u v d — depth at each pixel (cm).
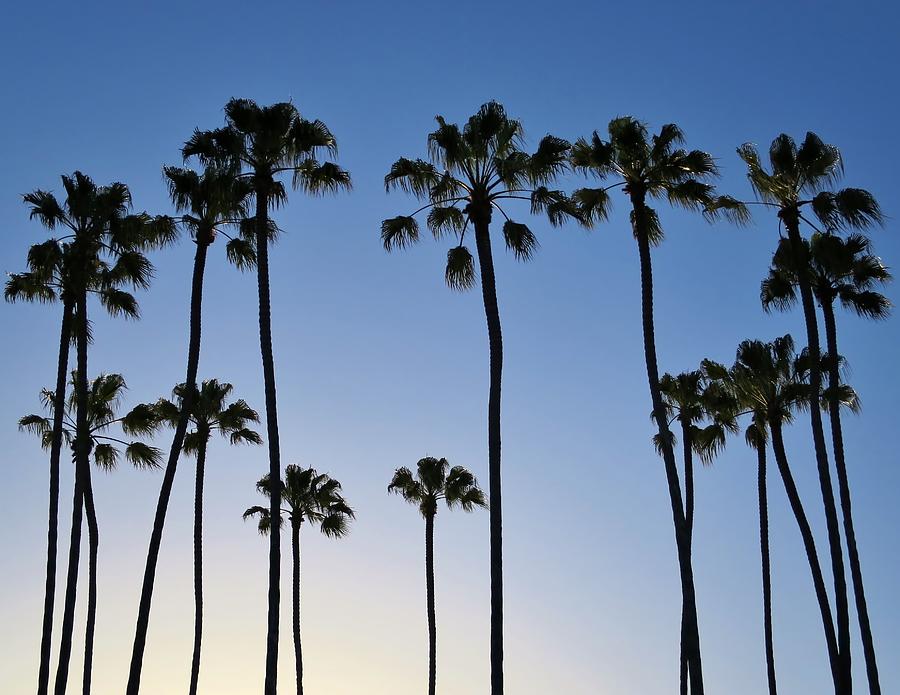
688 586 2994
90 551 3884
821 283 3722
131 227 3550
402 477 5600
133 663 2995
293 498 5538
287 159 3269
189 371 3262
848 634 3212
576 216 3091
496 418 2886
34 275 3697
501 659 2712
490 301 2992
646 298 3200
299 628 5325
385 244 3178
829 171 3388
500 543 2795
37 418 4138
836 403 3628
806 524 3897
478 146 3058
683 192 3259
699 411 4834
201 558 4550
